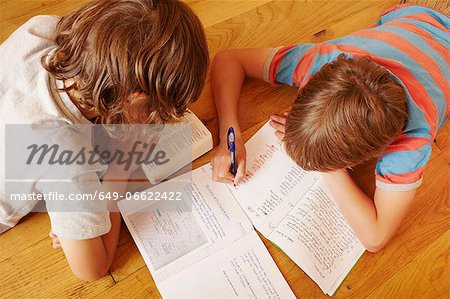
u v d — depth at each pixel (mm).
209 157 929
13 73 708
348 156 706
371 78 704
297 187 895
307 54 937
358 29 1154
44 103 680
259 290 810
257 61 980
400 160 793
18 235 853
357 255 854
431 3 1104
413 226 903
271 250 845
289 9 1163
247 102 1007
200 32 681
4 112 685
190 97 705
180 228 848
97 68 641
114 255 834
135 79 640
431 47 927
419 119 780
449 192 945
